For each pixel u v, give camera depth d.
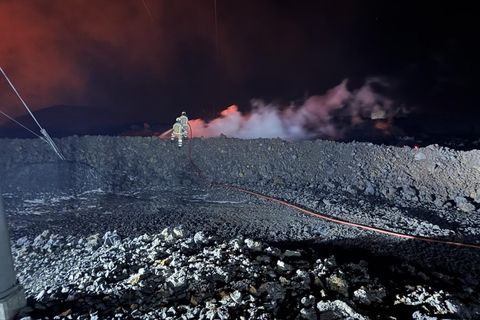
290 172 13.67
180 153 14.50
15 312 4.48
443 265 7.50
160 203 11.19
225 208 10.73
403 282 6.40
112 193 12.27
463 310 5.28
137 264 6.11
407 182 12.71
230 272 5.54
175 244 6.84
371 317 4.84
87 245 7.72
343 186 12.84
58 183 12.61
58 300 5.01
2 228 4.30
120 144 14.68
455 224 9.89
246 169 13.88
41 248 7.78
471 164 12.70
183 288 5.17
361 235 8.88
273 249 6.80
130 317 4.58
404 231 9.08
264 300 4.97
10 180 12.52
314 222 9.69
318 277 5.68
